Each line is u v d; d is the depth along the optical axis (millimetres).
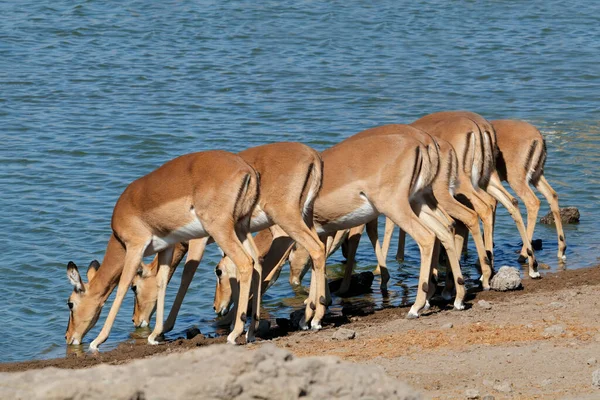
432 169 29969
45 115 60125
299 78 73000
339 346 25562
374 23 96750
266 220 29203
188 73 73688
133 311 34188
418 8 105750
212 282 36500
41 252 38281
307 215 29828
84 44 82625
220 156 28031
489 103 66000
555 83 72812
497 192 35156
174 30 89625
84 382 15789
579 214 42719
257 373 16016
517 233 41250
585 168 49969
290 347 25875
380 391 16438
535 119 61344
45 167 49406
